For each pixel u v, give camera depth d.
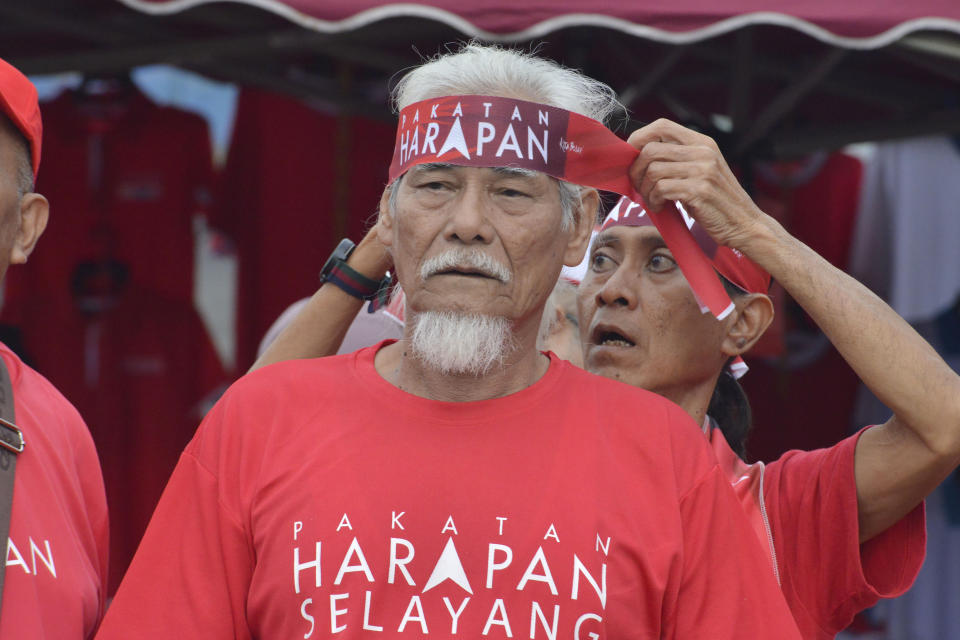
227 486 6.04
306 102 17.25
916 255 16.77
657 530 5.87
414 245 6.05
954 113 15.09
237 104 17.47
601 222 8.23
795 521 7.14
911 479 6.71
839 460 7.05
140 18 14.92
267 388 6.27
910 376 6.49
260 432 6.12
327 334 7.66
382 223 6.60
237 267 17.58
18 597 5.61
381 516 5.73
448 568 5.64
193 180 17.12
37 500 5.98
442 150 5.96
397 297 8.09
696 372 7.53
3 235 6.10
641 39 14.66
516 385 6.25
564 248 6.31
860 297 6.59
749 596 5.99
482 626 5.55
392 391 6.14
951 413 6.47
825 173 18.12
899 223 16.89
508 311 6.02
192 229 17.17
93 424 16.83
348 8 10.14
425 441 5.96
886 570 7.08
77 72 14.71
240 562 5.95
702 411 7.70
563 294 8.57
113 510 16.95
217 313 18.98
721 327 7.51
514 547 5.68
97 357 16.81
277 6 10.10
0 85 6.00
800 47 15.09
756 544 6.14
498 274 5.95
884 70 15.59
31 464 6.08
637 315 7.45
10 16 15.16
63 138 16.69
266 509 5.89
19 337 16.58
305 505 5.80
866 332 6.50
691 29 10.30
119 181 16.80
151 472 17.11
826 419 18.38
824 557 6.99
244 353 17.64
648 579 5.75
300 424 6.09
